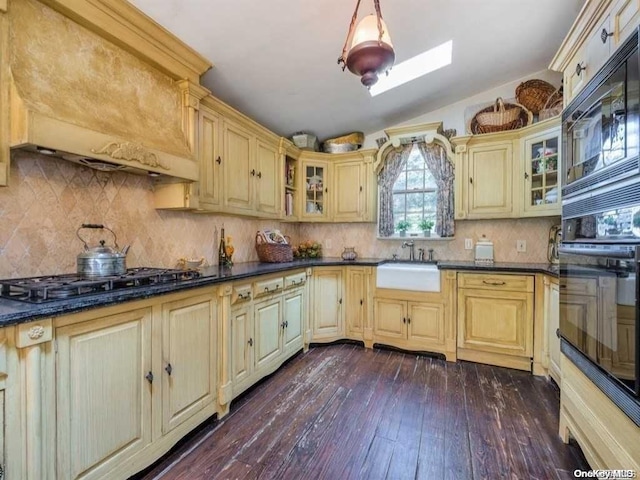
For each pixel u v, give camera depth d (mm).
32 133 1255
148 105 1904
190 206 2156
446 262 3352
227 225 3053
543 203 2885
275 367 2703
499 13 2303
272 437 1836
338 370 2791
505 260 3377
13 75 1281
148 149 1734
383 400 2264
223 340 2057
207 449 1729
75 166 1770
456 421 2002
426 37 2494
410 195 3801
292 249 3727
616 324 1249
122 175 2029
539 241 3250
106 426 1364
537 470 1571
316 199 3943
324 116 3488
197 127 2232
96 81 1627
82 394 1271
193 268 2375
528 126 2949
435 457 1669
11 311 1083
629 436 1176
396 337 3264
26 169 1563
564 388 1787
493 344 2891
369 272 3389
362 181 3785
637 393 1116
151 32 1824
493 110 3365
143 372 1528
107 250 1708
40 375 1128
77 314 1246
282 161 3414
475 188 3238
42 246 1630
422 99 3404
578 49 1733
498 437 1839
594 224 1472
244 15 1935
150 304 1559
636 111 1148
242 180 2781
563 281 1815
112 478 1387
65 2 1457
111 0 1596
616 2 1329
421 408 2156
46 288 1271
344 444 1774
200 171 2275
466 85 3287
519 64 3045
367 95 3152
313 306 3387
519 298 2795
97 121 1537
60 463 1195
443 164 3508
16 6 1327
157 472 1557
